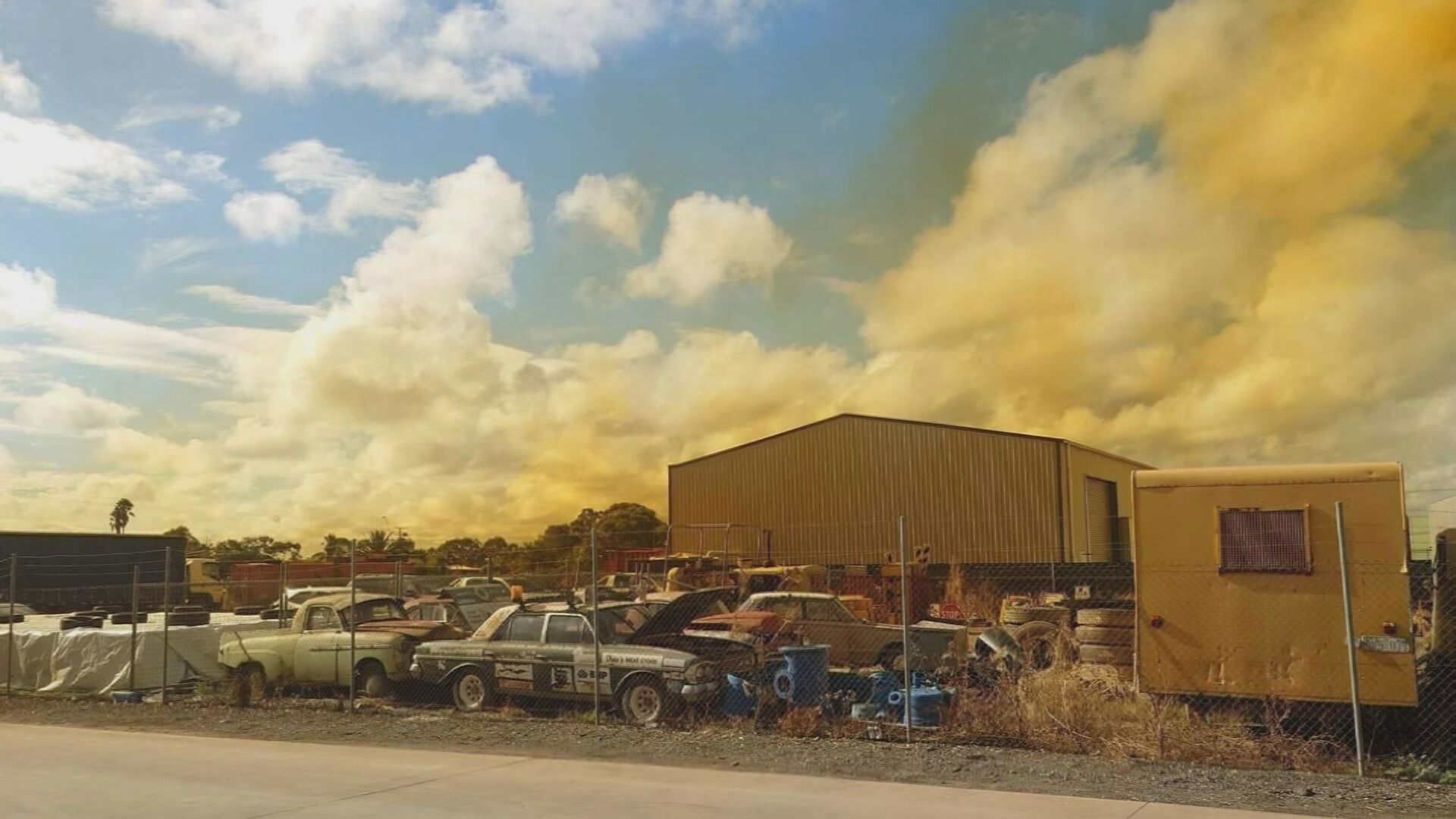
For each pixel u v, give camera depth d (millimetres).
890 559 36469
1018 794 8602
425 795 8758
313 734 12562
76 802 8703
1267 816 7770
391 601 17828
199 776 9820
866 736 11320
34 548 39375
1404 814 7902
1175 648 11234
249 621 20922
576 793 8742
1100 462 39906
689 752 10781
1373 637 10469
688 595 15211
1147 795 8500
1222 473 11305
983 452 36531
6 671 18141
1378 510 10625
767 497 40281
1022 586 30922
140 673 17016
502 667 14070
